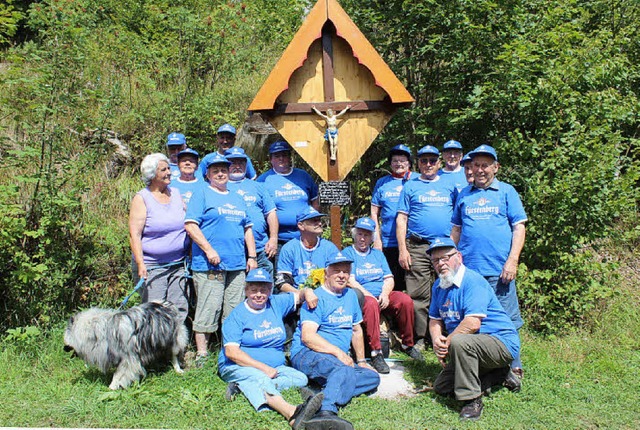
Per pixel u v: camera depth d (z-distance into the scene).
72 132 7.70
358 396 4.72
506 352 4.50
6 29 6.80
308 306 4.94
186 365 5.30
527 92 6.58
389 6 7.46
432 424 4.31
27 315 5.98
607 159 6.43
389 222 6.23
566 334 6.34
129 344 4.70
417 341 5.80
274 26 11.23
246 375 4.64
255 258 5.58
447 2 6.89
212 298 5.30
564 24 7.33
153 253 5.33
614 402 4.76
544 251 6.58
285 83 5.81
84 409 4.45
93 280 6.59
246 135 8.15
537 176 6.55
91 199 7.42
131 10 10.82
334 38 6.05
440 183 5.91
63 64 6.54
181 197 5.58
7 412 4.45
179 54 9.22
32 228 6.16
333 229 6.06
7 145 6.84
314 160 6.12
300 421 4.13
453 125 7.20
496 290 4.99
